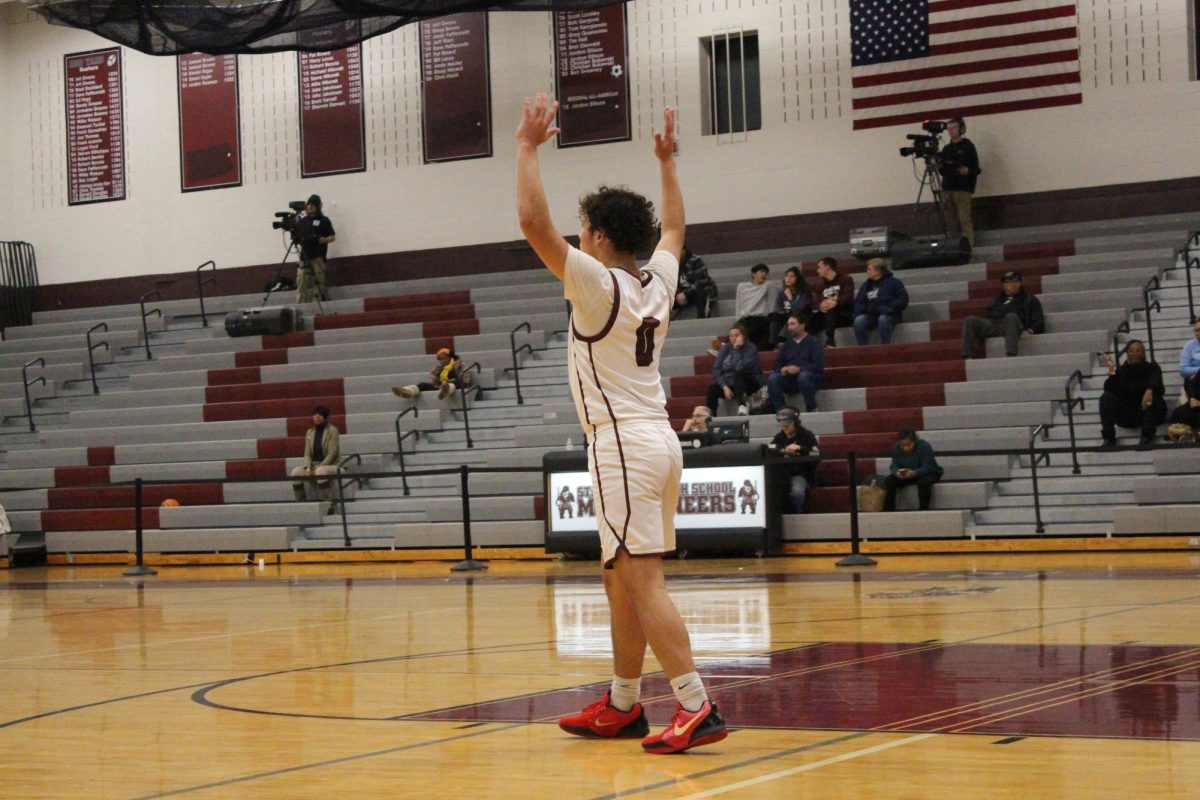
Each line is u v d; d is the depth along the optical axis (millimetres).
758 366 17953
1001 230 20938
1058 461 16266
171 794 4086
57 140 27234
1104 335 17406
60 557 20062
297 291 25047
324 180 25328
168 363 23484
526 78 24000
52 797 4117
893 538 15641
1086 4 20625
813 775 4035
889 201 21672
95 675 7258
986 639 7355
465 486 15953
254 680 6770
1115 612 8547
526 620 9484
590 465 4617
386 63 24984
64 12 18297
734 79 22844
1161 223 19906
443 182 24516
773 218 22297
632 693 4816
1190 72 20078
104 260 26828
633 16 23297
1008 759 4188
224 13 18094
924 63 21484
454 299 23188
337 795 3986
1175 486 15016
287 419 20766
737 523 15570
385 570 16125
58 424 23344
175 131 26406
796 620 8773
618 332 4562
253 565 18219
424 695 6039
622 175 23281
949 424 16969
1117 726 4699
